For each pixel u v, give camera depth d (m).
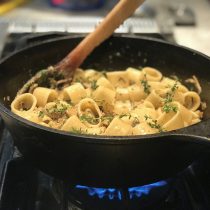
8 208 0.29
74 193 0.31
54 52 0.40
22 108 0.36
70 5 0.76
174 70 0.40
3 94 0.34
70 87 0.37
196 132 0.24
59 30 0.52
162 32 0.54
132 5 0.36
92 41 0.38
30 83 0.38
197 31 0.64
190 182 0.32
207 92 0.37
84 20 0.57
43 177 0.32
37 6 0.77
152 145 0.25
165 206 0.30
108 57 0.43
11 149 0.34
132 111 0.35
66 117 0.34
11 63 0.36
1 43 0.50
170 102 0.35
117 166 0.26
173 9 0.72
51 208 0.29
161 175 0.28
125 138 0.24
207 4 0.78
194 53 0.37
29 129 0.25
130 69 0.41
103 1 0.79
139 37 0.41
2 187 0.30
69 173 0.28
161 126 0.32
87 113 0.35
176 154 0.27
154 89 0.38
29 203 0.30
